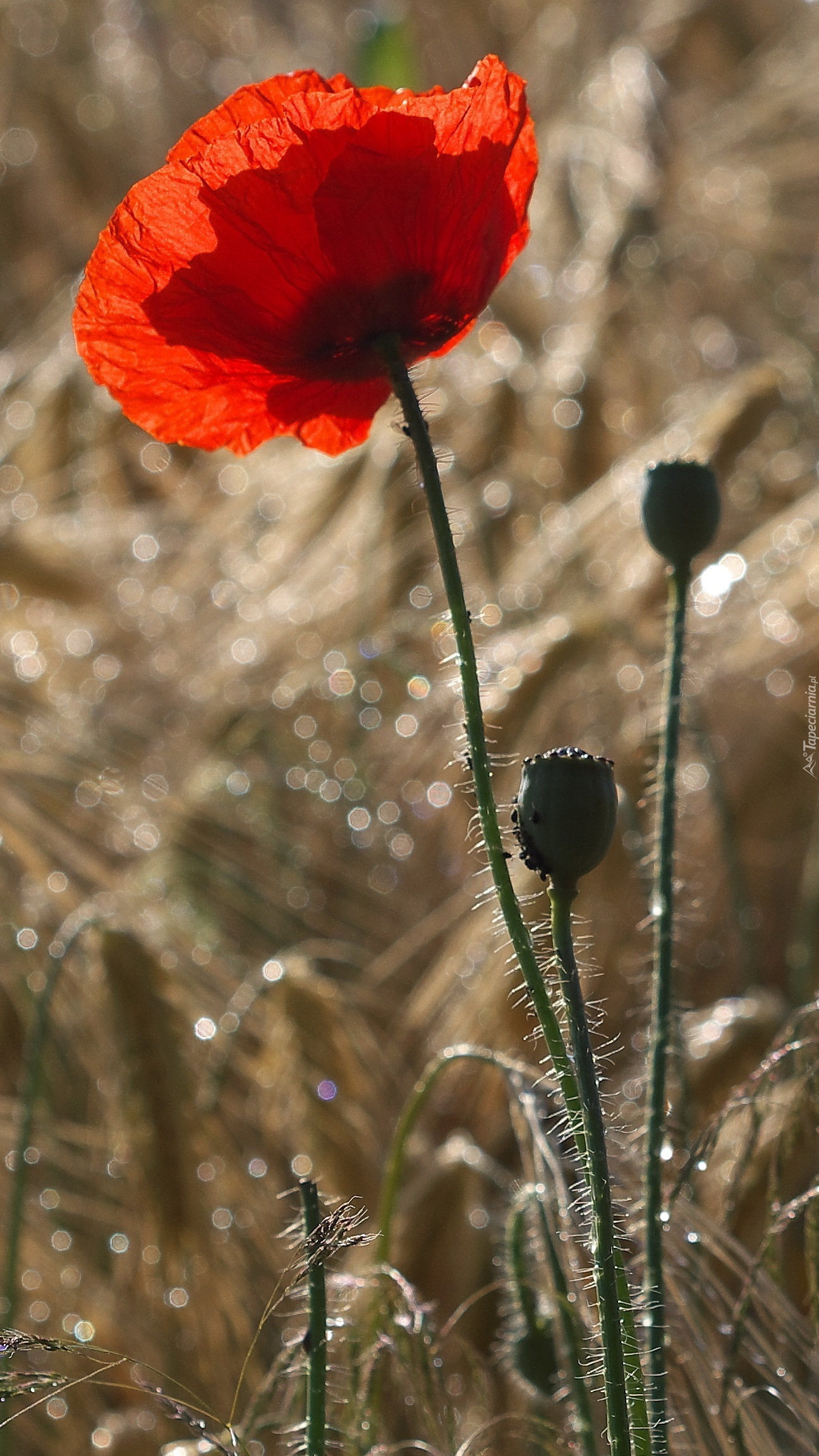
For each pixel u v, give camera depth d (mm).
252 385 626
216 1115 950
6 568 1253
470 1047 733
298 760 1230
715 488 652
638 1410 605
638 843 851
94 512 1387
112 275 609
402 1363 688
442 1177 892
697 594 1141
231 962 1070
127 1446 789
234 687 1249
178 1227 843
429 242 604
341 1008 988
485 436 1288
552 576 1174
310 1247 619
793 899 1103
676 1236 699
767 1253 683
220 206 600
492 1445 732
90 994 976
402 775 1202
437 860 1189
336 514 1286
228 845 1158
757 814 1122
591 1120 592
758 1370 692
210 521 1368
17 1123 948
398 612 1229
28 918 1045
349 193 600
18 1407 830
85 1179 988
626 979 1021
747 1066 832
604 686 1138
